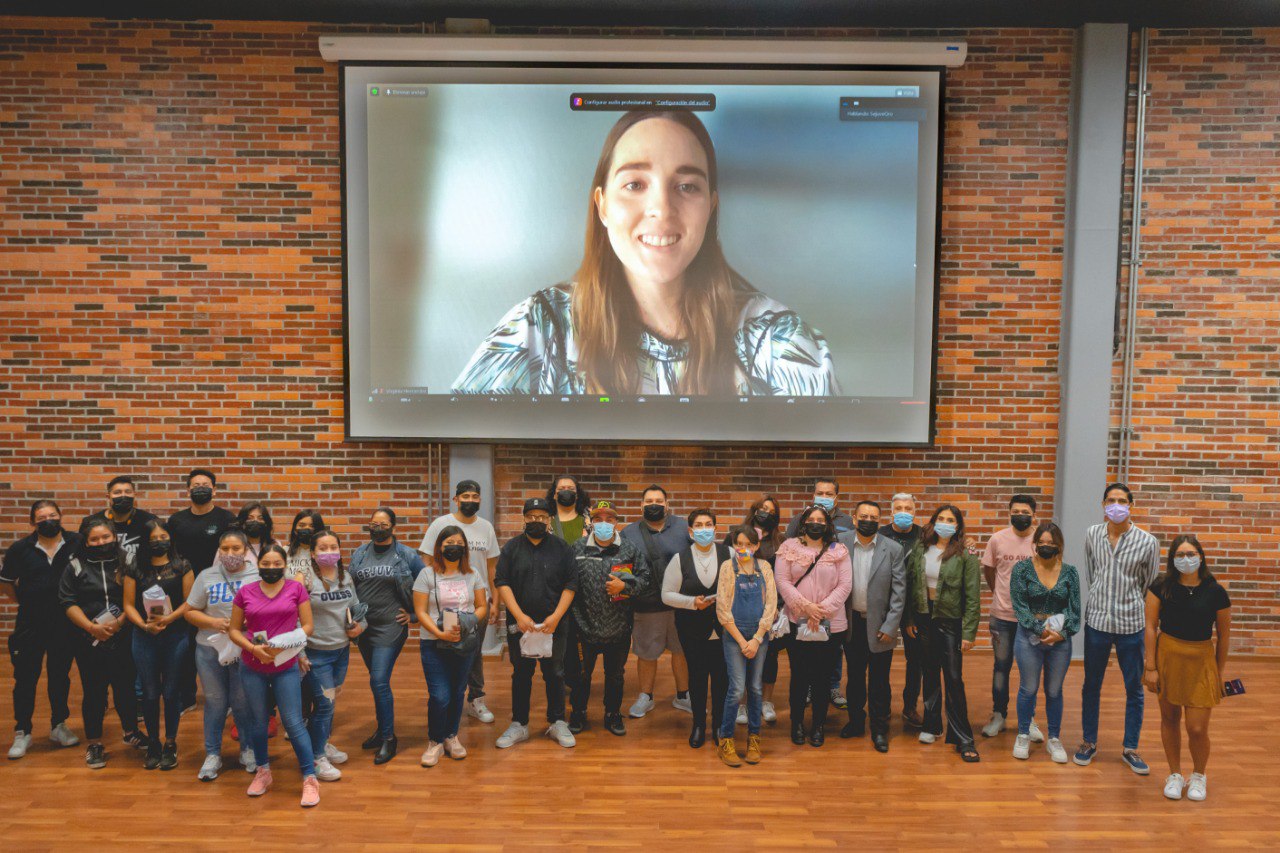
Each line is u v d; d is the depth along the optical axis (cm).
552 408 750
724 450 764
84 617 540
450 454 760
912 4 704
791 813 502
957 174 750
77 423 755
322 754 539
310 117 745
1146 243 749
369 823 488
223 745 585
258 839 471
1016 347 759
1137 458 761
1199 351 753
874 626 580
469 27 736
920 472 765
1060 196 750
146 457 759
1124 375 755
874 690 587
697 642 577
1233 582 762
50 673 575
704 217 739
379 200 738
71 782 532
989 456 765
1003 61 744
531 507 571
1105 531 571
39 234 745
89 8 721
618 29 747
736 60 727
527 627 564
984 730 612
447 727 572
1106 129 731
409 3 712
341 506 765
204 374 756
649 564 620
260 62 741
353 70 730
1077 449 748
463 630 548
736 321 743
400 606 571
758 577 566
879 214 739
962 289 756
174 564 557
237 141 744
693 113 734
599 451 765
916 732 615
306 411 760
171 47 738
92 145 740
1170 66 740
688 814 500
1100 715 647
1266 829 491
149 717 546
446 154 737
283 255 751
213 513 620
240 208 748
